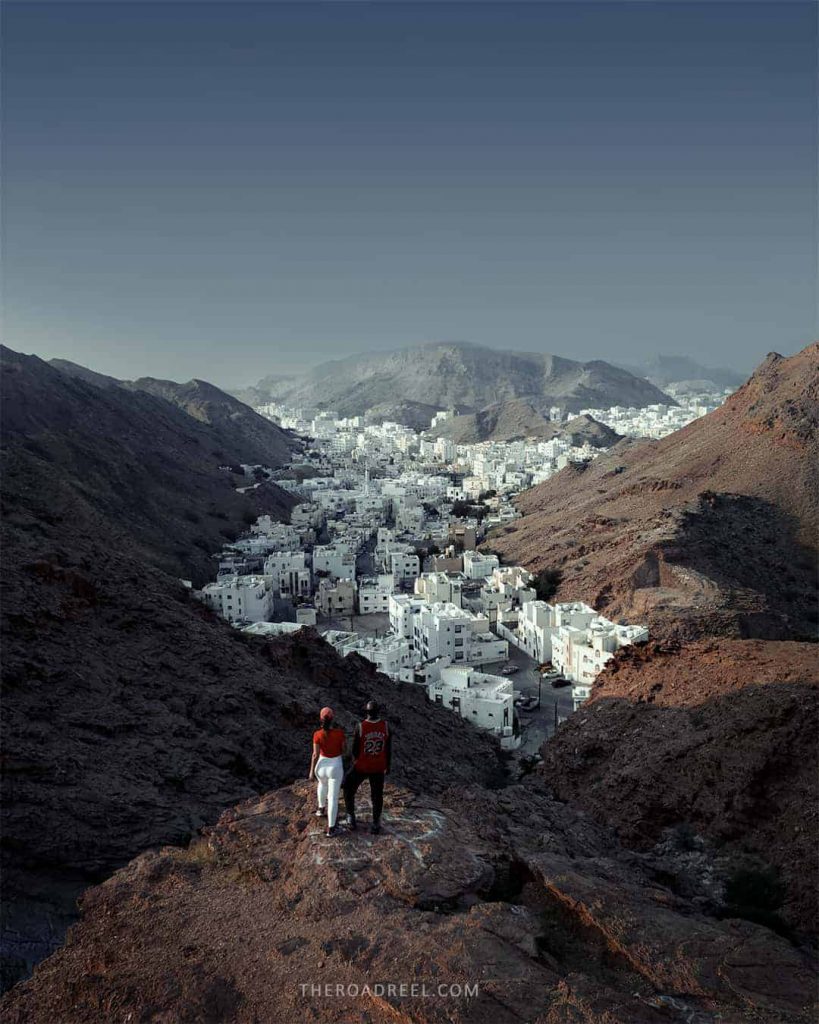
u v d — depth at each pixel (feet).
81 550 171.83
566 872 56.75
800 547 375.86
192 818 96.58
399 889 48.98
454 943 43.91
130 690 125.39
